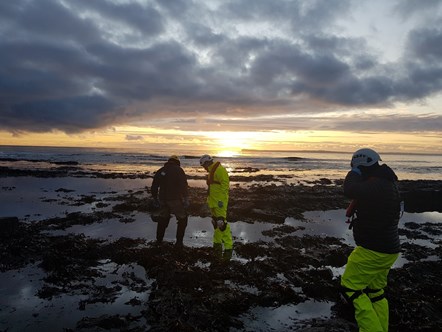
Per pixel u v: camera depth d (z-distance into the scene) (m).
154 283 5.66
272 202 13.80
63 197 15.15
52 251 6.82
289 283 5.94
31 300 5.01
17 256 6.81
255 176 29.55
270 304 5.16
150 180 24.16
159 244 7.54
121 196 15.35
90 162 45.94
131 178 25.58
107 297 5.15
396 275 6.39
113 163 44.62
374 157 4.00
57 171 29.11
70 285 5.56
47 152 76.25
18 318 4.49
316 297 5.44
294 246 8.35
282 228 10.12
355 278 3.98
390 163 66.94
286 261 7.01
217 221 6.89
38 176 25.17
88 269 6.24
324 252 7.75
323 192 17.33
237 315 4.80
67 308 4.80
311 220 11.70
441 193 15.95
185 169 35.78
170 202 7.27
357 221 3.99
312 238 8.93
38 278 5.83
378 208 3.82
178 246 7.25
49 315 4.59
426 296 5.56
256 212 11.52
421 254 8.01
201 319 4.45
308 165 52.69
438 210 14.97
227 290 5.30
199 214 11.38
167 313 4.57
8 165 36.78
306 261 7.09
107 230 9.24
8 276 5.88
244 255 7.42
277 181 26.38
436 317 4.95
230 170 38.75
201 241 8.26
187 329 4.14
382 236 3.83
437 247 8.75
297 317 4.79
